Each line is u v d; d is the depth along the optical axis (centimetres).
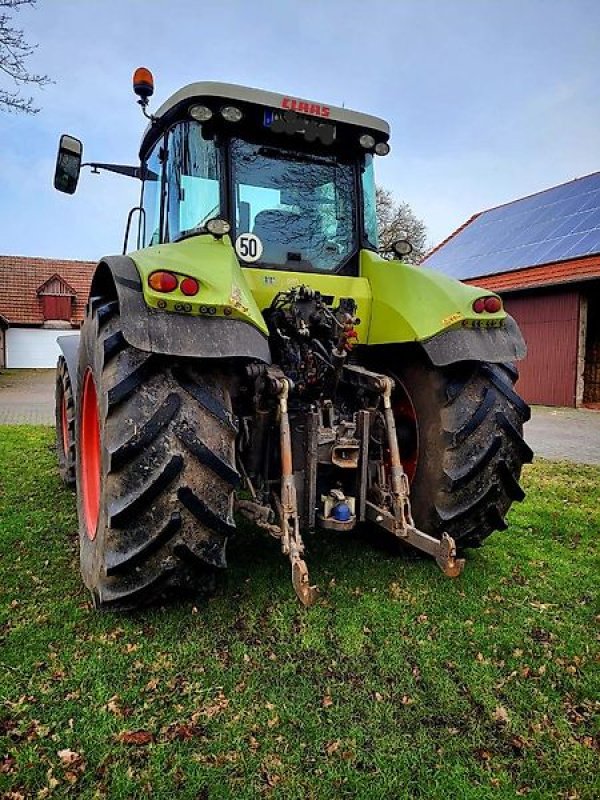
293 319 261
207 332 210
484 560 309
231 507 221
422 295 274
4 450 591
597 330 1439
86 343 277
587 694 202
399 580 279
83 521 275
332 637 229
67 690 195
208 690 196
